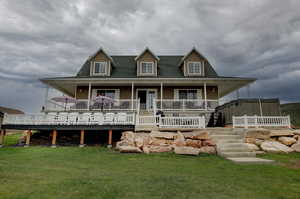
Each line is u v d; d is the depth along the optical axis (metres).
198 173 5.45
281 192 3.87
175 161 7.27
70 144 12.19
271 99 12.35
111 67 20.66
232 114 13.24
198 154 8.52
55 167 6.10
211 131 10.47
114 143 12.18
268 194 3.75
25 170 5.54
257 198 3.53
